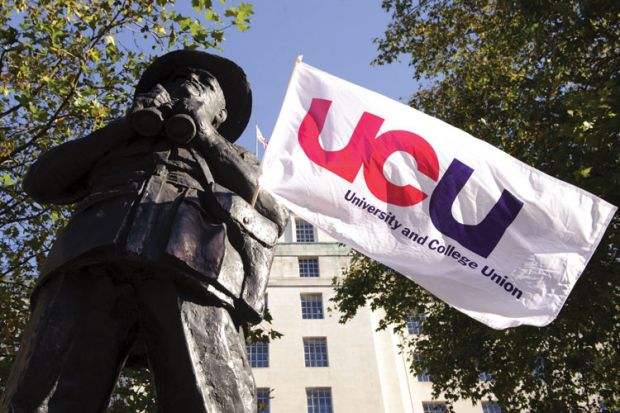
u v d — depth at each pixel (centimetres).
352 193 442
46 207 956
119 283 300
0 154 918
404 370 3219
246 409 282
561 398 1301
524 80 1247
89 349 289
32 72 889
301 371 3131
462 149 476
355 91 483
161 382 286
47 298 295
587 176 977
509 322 429
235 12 820
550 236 455
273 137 446
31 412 262
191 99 364
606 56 1152
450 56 1542
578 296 1041
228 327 301
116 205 309
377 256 429
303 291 3456
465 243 448
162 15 903
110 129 344
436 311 1434
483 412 3048
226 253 313
